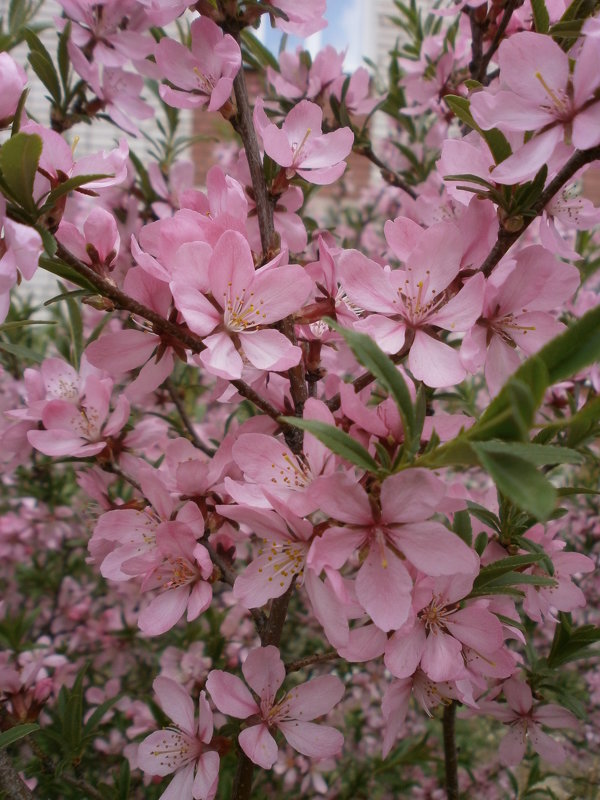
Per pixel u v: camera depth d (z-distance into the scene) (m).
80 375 0.18
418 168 0.28
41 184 0.11
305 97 0.22
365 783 0.29
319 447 0.11
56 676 0.27
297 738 0.12
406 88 0.25
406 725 0.33
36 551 0.33
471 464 0.09
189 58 0.15
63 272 0.11
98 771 0.27
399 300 0.12
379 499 0.10
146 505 0.15
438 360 0.12
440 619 0.12
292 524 0.10
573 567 0.16
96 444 0.16
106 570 0.14
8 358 0.29
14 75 0.10
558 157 0.12
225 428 0.21
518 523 0.15
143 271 0.12
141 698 0.25
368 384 0.13
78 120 0.19
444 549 0.10
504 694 0.17
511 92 0.11
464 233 0.12
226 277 0.11
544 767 0.33
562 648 0.17
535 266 0.12
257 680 0.12
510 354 0.13
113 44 0.18
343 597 0.09
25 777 0.19
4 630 0.23
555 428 0.14
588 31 0.10
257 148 0.14
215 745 0.13
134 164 0.23
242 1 0.14
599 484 0.31
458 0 0.19
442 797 0.31
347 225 0.42
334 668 0.32
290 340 0.13
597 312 0.08
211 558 0.14
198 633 0.27
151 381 0.13
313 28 0.15
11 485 0.32
